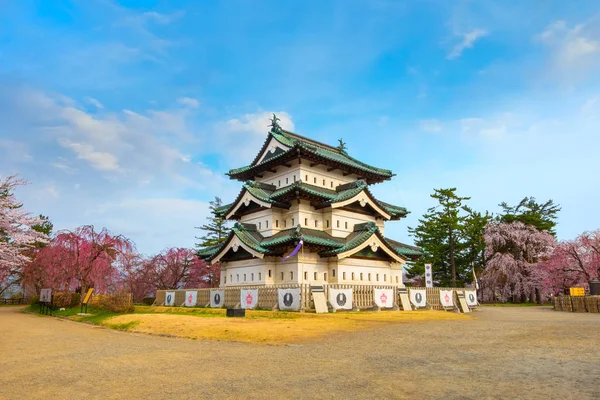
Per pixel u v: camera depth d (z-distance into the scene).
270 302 32.25
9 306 65.62
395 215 47.75
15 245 42.22
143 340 19.20
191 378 10.91
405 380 10.26
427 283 52.56
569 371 10.94
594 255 57.62
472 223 78.44
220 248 41.03
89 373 11.79
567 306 43.34
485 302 75.00
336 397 8.84
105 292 48.19
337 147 52.25
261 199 39.50
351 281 38.47
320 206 39.34
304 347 16.14
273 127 46.25
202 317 26.50
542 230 76.00
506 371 11.06
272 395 9.11
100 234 47.53
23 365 13.17
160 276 63.59
